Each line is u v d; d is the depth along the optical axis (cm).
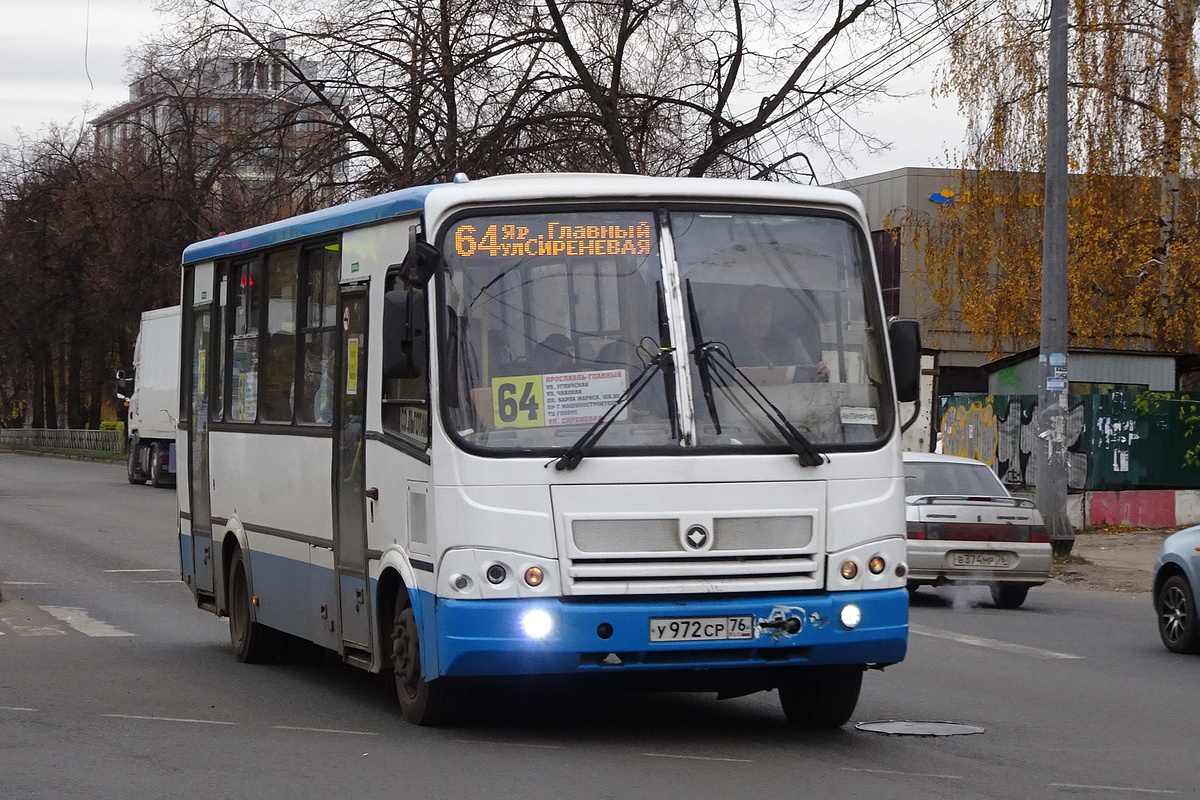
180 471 1412
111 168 5694
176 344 4025
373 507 937
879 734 912
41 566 2081
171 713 974
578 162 3238
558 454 814
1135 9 3525
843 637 824
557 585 805
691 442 824
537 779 753
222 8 3488
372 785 739
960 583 1703
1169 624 1346
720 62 3347
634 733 901
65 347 7112
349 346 988
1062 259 2323
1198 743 895
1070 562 2308
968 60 3847
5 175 6475
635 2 3238
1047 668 1234
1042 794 736
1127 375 3294
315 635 1059
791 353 855
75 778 760
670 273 849
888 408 865
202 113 3794
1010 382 3394
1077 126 3550
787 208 880
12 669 1186
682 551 812
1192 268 3312
